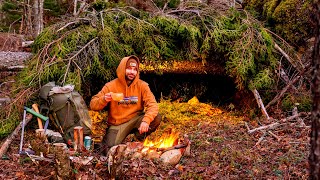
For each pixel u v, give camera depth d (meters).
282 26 8.33
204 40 7.55
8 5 19.95
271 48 7.64
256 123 6.94
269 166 4.98
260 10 9.12
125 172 4.62
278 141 5.91
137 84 5.67
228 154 5.36
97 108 5.52
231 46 7.61
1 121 6.43
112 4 8.36
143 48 7.45
